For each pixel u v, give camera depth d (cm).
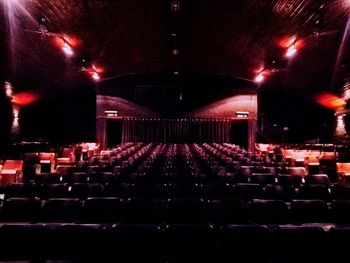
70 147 1588
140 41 1496
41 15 1104
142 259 396
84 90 2286
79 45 1442
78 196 694
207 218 568
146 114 2148
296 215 582
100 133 2130
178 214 567
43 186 699
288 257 401
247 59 1733
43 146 1705
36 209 575
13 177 978
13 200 580
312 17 1119
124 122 2142
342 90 1903
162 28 1348
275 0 1055
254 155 1423
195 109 2153
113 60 1758
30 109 2109
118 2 1098
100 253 400
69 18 1174
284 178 817
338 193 698
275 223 570
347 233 411
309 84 2017
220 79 2169
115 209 575
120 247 402
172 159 1237
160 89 2153
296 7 1077
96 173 838
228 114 2156
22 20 1095
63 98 2367
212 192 691
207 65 1930
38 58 1462
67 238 405
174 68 2017
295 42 1347
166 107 2150
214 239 404
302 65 1686
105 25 1279
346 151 1550
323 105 2422
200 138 2144
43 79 1755
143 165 1062
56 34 1245
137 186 696
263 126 2603
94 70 1872
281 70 1833
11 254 400
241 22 1268
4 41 1166
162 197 683
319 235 410
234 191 693
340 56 1410
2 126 1822
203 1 1103
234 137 2361
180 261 391
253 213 576
